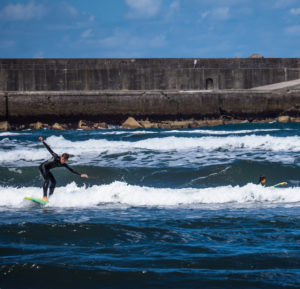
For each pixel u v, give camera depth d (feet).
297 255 19.88
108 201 34.81
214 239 22.94
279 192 36.42
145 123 147.33
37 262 18.70
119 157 56.44
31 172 46.96
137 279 16.88
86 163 52.65
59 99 145.59
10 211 31.07
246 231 24.57
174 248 21.22
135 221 27.14
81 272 17.57
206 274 17.40
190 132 102.63
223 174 46.39
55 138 83.30
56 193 35.83
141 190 36.52
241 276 17.17
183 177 45.75
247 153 58.54
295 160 52.60
